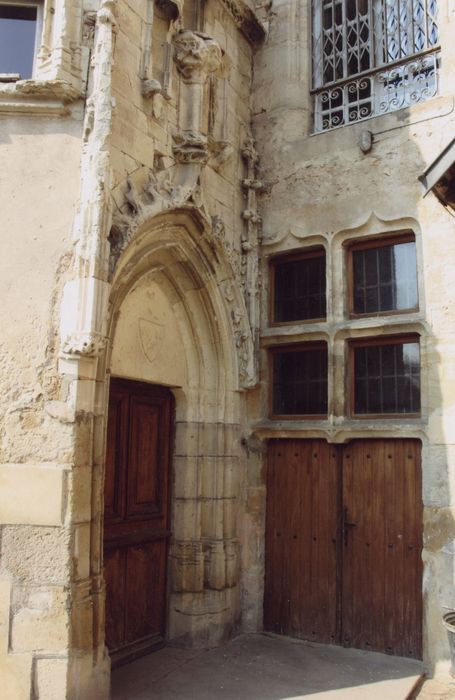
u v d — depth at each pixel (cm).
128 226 463
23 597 402
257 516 618
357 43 648
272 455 630
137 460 541
